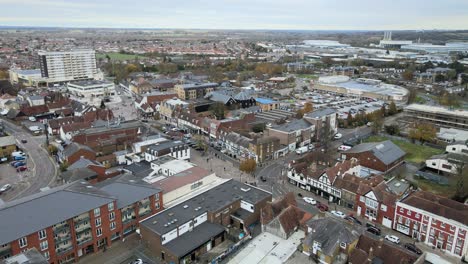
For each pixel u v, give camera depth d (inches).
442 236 3038.9
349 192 3737.7
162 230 2923.2
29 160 5054.1
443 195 3996.1
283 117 7273.6
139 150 5044.3
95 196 3024.1
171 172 4160.9
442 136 6141.7
